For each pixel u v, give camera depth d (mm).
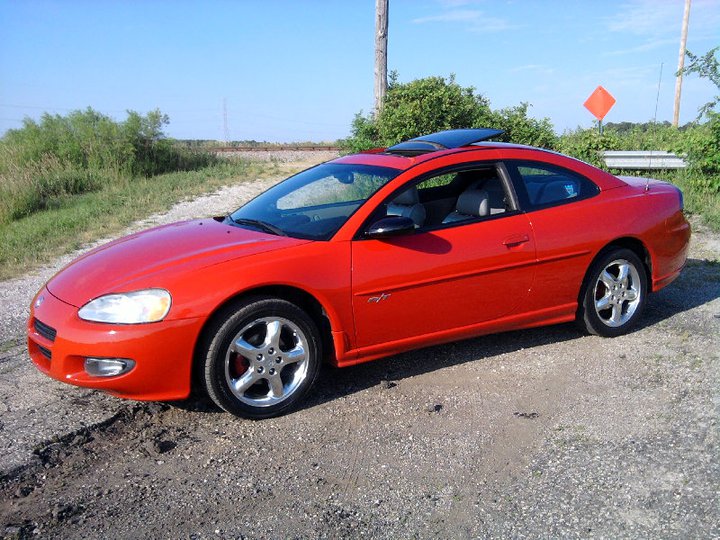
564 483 3287
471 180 4840
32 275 7824
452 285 4438
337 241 4148
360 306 4176
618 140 12422
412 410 4113
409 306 4332
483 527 2965
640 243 5273
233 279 3811
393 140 11844
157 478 3402
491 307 4648
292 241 4148
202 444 3746
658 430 3760
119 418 4012
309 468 3479
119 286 3793
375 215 4293
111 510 3113
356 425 3941
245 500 3193
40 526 2986
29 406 4156
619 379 4473
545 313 4902
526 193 4801
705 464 3387
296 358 4078
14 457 3535
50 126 16688
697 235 8430
